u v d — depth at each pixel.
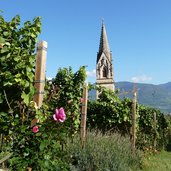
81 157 7.91
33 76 4.55
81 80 10.95
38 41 4.77
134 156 10.34
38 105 4.62
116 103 13.96
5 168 4.17
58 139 4.55
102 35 54.53
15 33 4.59
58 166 4.57
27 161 4.10
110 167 8.12
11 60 4.42
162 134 19.45
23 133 4.28
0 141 4.35
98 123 14.05
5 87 4.38
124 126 14.00
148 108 17.28
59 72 10.93
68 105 10.09
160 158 13.77
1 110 4.49
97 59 53.03
